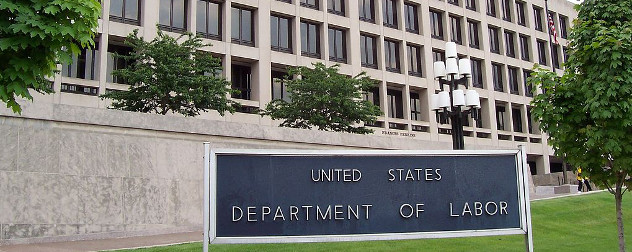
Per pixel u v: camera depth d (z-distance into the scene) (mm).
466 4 49719
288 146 21844
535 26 54781
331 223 7141
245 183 7051
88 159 16016
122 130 17422
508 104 50156
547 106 10469
